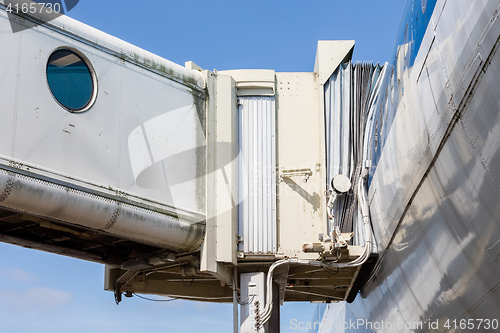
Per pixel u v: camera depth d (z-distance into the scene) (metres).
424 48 11.09
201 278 20.36
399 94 13.38
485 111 8.38
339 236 17.52
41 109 13.77
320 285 20.48
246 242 18.36
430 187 11.00
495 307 9.63
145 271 19.73
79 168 14.38
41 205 13.57
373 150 17.23
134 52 16.55
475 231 9.35
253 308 18.03
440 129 10.01
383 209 15.33
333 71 19.97
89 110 14.93
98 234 16.70
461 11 8.99
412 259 12.94
